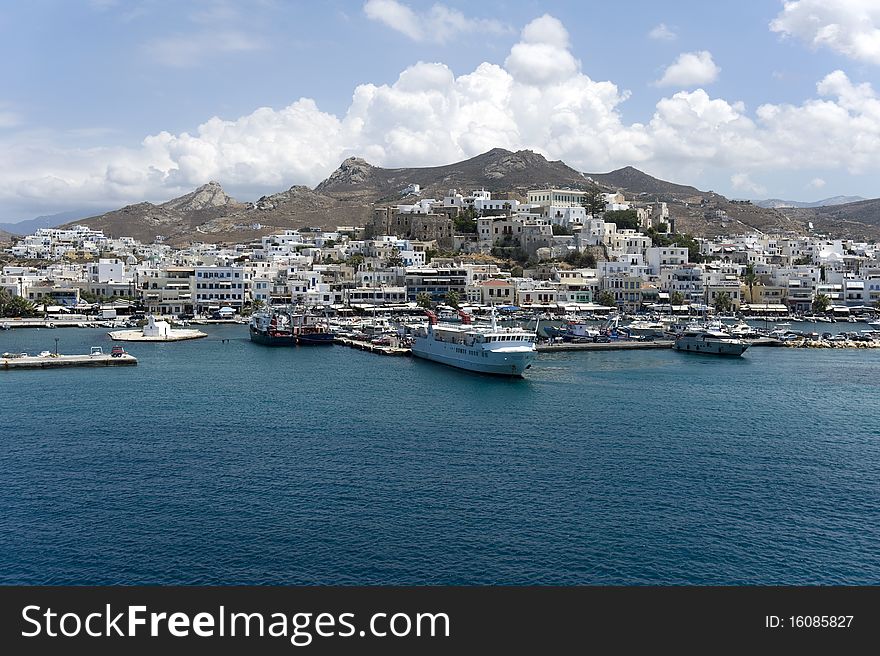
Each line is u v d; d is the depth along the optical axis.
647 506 81.50
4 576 65.81
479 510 79.88
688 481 89.75
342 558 68.94
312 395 143.12
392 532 74.19
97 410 127.94
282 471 92.50
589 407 132.00
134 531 74.25
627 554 70.25
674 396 143.62
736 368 185.12
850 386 157.00
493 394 144.88
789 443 107.38
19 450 101.50
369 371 176.75
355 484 87.75
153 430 113.31
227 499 82.69
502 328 181.25
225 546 71.12
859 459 99.50
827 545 72.56
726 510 80.69
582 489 86.62
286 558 68.94
